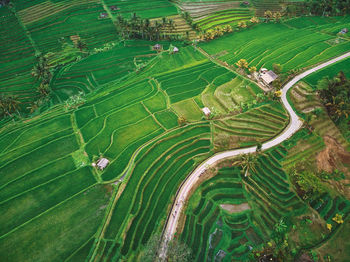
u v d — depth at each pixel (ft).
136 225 159.33
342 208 170.19
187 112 244.01
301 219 163.12
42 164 202.80
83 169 196.13
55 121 250.98
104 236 154.61
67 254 146.41
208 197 177.17
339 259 146.30
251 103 240.94
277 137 208.44
